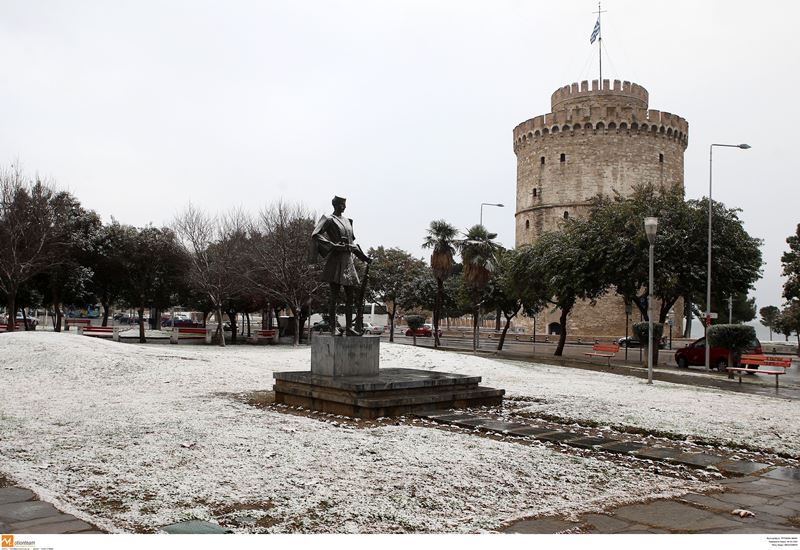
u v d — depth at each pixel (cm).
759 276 3378
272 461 775
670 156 6600
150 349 2611
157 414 1118
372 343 1332
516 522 581
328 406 1204
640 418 1214
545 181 6700
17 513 562
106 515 561
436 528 553
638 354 4512
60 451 812
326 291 4316
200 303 4934
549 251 3609
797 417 1321
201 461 769
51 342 2188
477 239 4238
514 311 4419
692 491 712
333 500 620
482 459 816
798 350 5403
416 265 6825
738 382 2372
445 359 2352
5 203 3688
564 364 2947
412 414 1185
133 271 4353
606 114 6412
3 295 4369
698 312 4962
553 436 1006
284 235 3991
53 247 3834
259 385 1661
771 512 631
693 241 3278
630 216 3331
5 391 1480
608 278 3344
